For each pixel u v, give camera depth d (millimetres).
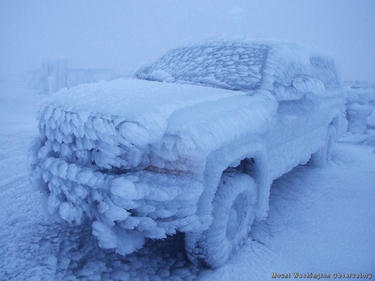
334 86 5375
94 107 2264
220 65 3678
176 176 2111
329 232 3316
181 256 2760
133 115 2057
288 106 3365
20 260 2498
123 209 1944
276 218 3613
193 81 3600
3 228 3006
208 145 2102
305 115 3801
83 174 2129
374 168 5824
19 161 5406
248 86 3277
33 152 2619
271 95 3143
